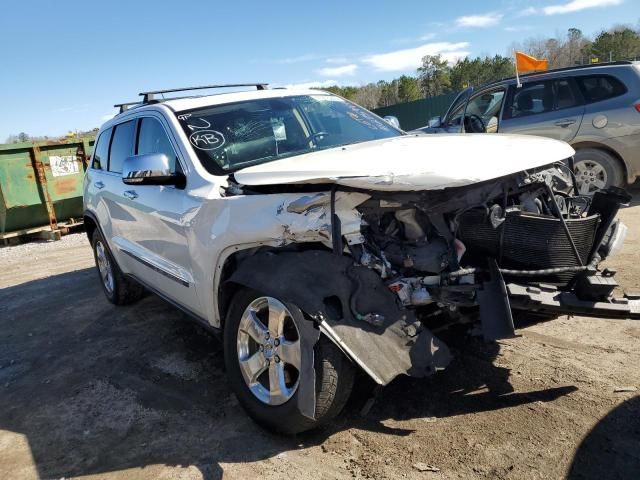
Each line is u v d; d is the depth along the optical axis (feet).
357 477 8.36
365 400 10.42
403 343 8.69
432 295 8.92
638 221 21.34
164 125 12.99
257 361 9.68
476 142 10.70
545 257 9.37
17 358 15.24
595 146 24.03
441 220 9.02
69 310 19.12
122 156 15.99
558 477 7.89
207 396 11.54
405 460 8.62
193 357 13.67
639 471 7.86
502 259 9.41
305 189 9.37
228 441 9.73
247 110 13.38
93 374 13.39
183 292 12.25
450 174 8.56
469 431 9.18
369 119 14.94
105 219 17.01
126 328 16.42
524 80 25.70
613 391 9.93
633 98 23.02
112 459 9.64
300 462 8.87
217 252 10.37
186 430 10.28
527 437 8.86
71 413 11.55
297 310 8.64
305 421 9.03
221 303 10.71
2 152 34.14
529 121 25.22
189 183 11.53
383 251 9.13
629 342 11.81
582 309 8.95
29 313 19.49
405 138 12.38
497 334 8.45
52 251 32.09
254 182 10.00
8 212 34.71
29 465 9.81
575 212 10.91
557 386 10.29
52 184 36.22
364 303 8.64
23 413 11.88
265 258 9.46
